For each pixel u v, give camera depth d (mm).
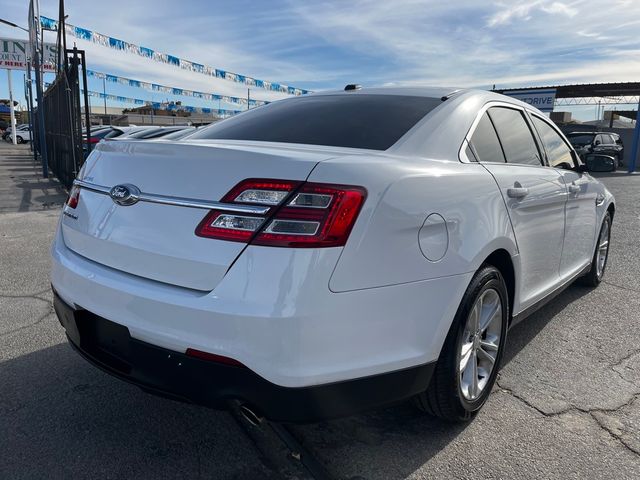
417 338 2154
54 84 12852
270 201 1892
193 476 2234
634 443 2504
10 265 5375
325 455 2387
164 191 2100
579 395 2945
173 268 2018
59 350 3402
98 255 2299
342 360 1946
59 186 12227
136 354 2094
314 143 2566
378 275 1989
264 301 1847
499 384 3062
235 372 1896
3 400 2791
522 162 3273
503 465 2334
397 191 2072
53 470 2248
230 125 3105
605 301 4562
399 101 2922
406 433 2568
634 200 11703
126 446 2430
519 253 2867
